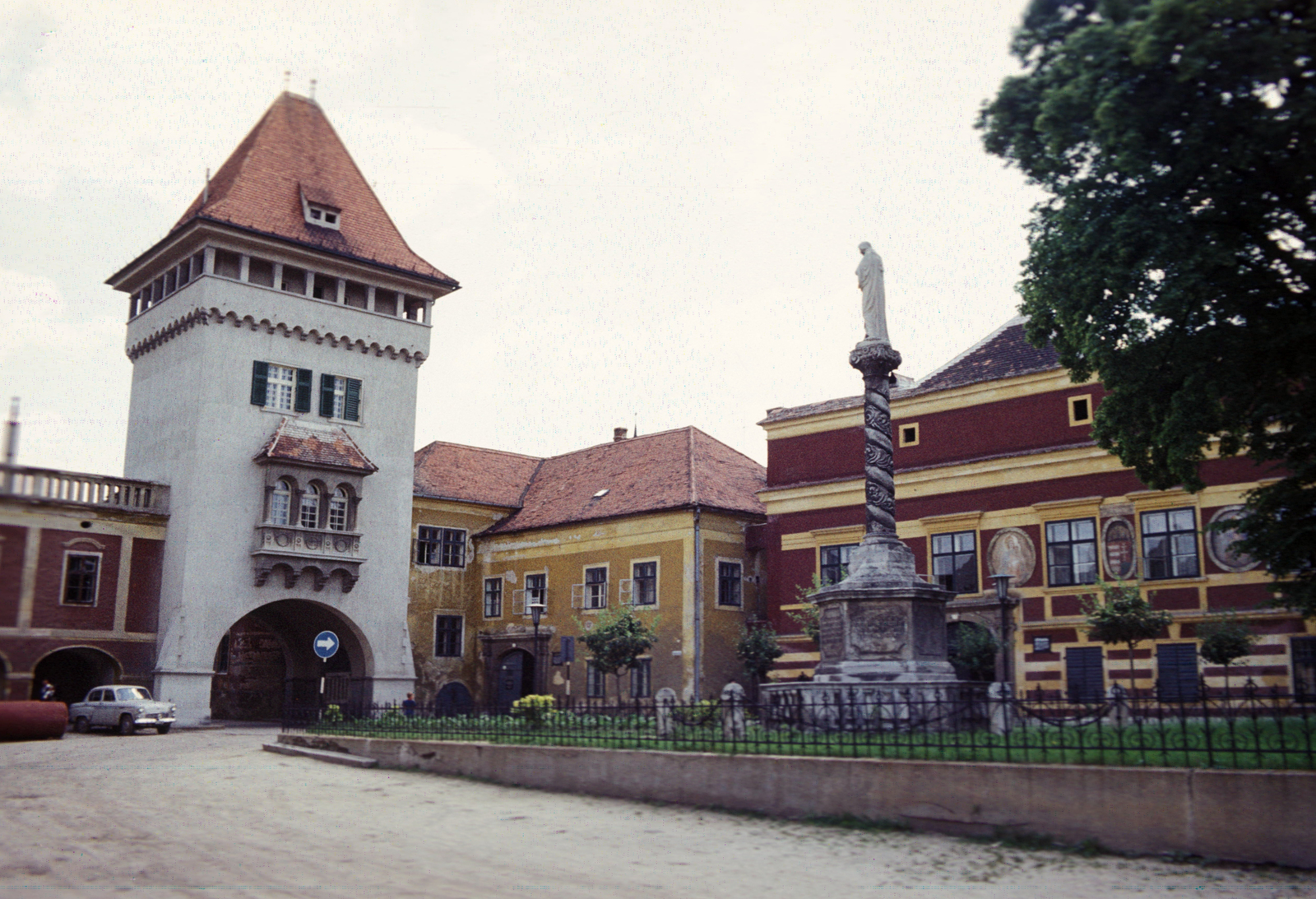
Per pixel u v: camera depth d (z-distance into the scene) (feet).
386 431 134.41
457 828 42.14
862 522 116.47
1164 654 92.73
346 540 126.00
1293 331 48.91
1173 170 47.98
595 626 131.34
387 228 142.10
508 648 149.18
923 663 64.44
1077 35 45.42
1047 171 52.95
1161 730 36.99
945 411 111.96
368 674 127.95
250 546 119.14
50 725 91.56
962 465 108.37
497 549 154.40
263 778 59.26
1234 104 44.75
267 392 123.95
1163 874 32.50
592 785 51.11
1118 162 45.34
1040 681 99.19
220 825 42.34
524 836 40.45
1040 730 42.93
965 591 106.63
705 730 54.34
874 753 44.16
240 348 121.90
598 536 140.97
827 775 42.45
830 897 30.42
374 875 32.81
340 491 128.06
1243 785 33.47
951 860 35.01
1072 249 51.96
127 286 138.41
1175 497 94.17
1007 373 108.37
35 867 33.35
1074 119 47.26
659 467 145.28
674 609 129.49
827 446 122.01
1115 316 53.98
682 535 130.82
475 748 58.13
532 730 61.21
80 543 109.81
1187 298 47.62
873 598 65.62
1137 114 44.86
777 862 35.17
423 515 151.53
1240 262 50.06
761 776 44.45
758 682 121.90
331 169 139.74
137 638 113.29
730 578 132.57
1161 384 54.65
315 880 31.83
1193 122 45.37
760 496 125.80
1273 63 41.78
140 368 133.49
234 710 142.51
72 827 41.70
